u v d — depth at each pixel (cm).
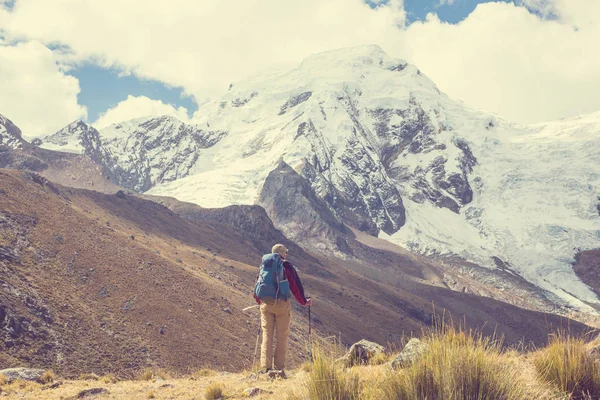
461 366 650
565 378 763
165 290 9981
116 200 19425
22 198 10512
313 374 713
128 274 9856
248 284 15975
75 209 11819
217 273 15038
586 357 779
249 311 11475
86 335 7431
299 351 8200
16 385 1462
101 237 10856
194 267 14225
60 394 1273
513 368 715
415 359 708
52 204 11094
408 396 657
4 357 5944
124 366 7181
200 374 1672
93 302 8569
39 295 7656
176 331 8762
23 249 8888
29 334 6606
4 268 7806
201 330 9231
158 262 11088
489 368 655
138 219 18888
